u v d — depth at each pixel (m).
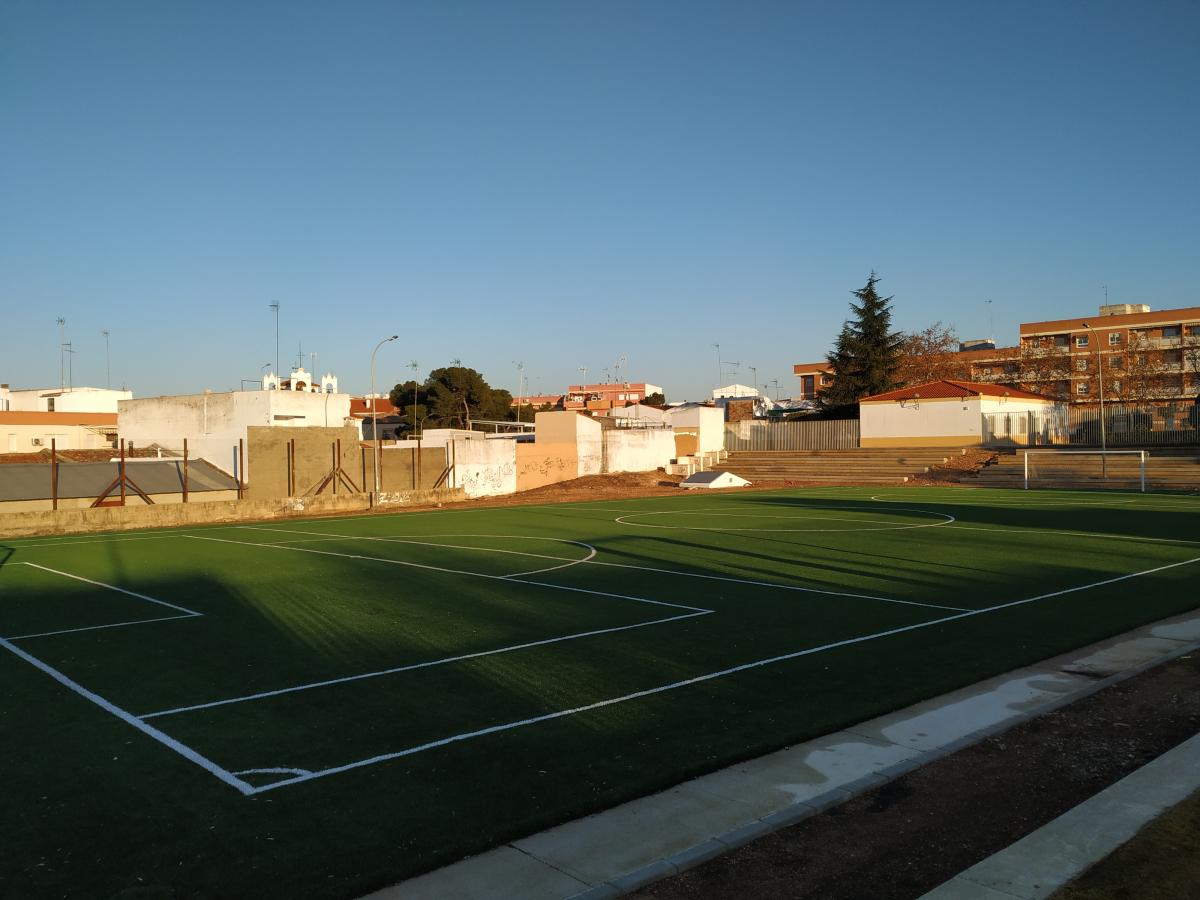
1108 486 42.34
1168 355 80.88
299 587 16.22
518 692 9.11
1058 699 8.41
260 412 47.66
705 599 14.46
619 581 16.48
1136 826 5.46
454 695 9.03
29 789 6.69
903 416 58.00
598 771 6.81
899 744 7.35
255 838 5.76
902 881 4.98
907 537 23.16
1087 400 75.06
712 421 62.94
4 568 19.39
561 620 12.87
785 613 13.20
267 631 12.37
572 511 33.84
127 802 6.41
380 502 36.84
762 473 54.59
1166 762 6.50
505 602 14.40
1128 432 55.50
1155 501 34.44
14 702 9.03
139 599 15.13
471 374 86.56
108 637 12.09
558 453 49.03
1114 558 18.66
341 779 6.78
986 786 6.37
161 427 50.41
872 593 14.84
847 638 11.45
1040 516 28.59
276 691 9.31
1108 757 6.88
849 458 55.44
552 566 18.66
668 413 68.31
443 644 11.39
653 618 12.93
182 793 6.56
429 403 84.75
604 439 52.59
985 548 20.64
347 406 52.84
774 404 97.00
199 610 14.04
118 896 5.02
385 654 10.89
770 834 5.65
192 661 10.69
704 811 6.03
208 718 8.41
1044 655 10.36
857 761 6.95
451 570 18.20
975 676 9.48
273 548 22.67
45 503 33.81
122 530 28.59
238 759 7.27
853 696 8.77
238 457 39.78
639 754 7.18
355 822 5.98
